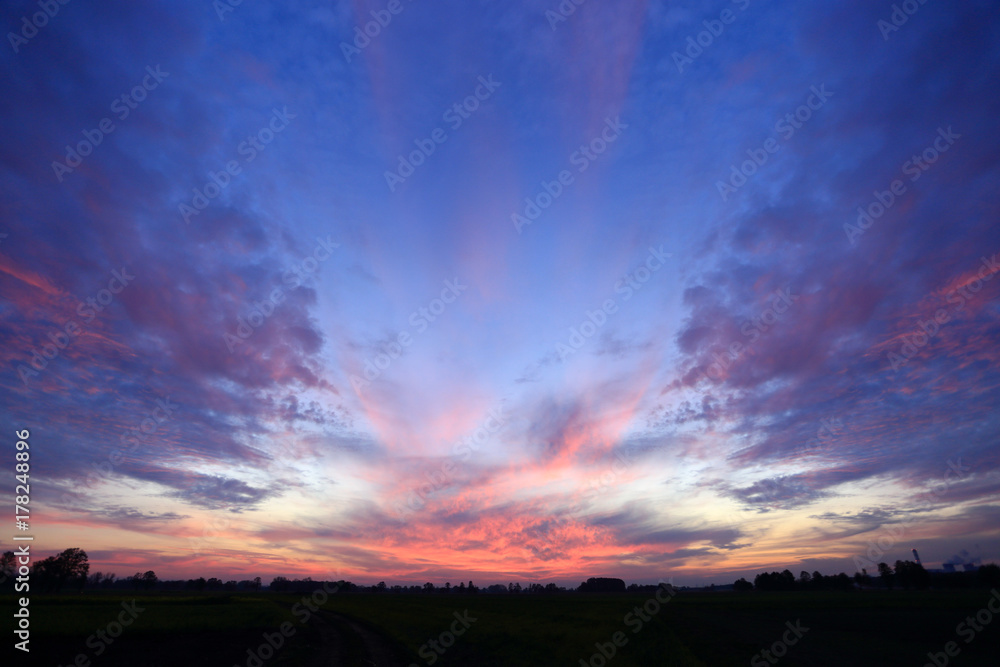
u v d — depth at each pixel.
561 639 32.53
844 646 32.34
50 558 118.25
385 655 28.55
